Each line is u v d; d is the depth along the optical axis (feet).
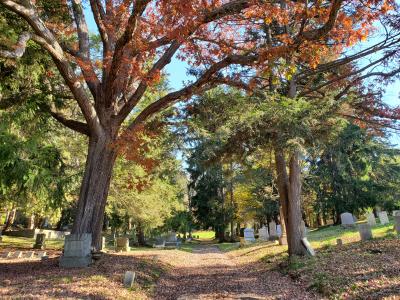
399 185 116.98
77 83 42.06
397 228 49.85
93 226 43.01
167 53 46.09
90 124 45.16
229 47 45.88
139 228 124.57
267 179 93.15
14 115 45.29
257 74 52.80
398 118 50.31
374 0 30.99
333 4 30.07
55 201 51.78
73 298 23.99
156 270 43.34
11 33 40.91
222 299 28.32
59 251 71.10
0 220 151.02
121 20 47.67
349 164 112.06
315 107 37.93
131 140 46.01
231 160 50.62
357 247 42.73
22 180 43.34
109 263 40.57
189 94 46.75
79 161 84.07
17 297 23.15
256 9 38.19
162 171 80.79
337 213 117.29
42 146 50.31
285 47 34.35
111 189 82.79
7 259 52.34
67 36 53.42
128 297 27.71
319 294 27.68
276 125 38.19
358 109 51.67
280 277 38.93
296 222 48.49
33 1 40.78
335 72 53.57
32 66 45.37
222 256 79.82
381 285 24.36
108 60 45.44
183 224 170.09
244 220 167.02
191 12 35.88
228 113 45.34
